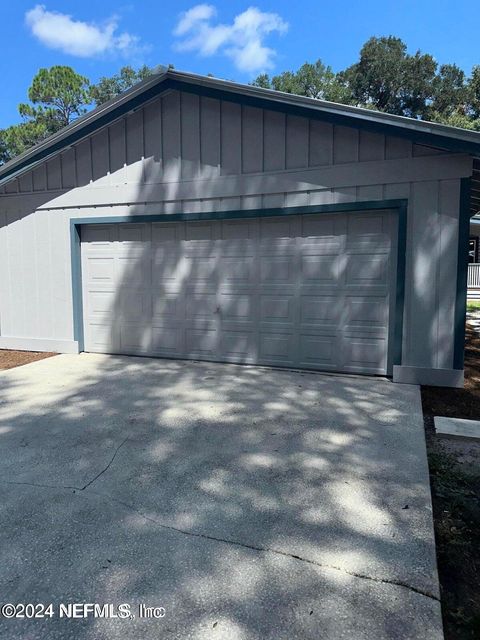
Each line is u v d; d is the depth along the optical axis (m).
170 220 6.50
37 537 2.32
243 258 6.30
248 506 2.62
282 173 5.84
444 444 3.67
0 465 3.21
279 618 1.76
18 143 30.97
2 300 7.73
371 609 1.81
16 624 1.75
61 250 7.22
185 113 6.27
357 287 5.73
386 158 5.33
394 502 2.66
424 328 5.31
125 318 7.05
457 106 38.66
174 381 5.52
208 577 2.00
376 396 4.88
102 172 6.83
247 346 6.38
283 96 5.42
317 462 3.22
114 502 2.67
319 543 2.25
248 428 3.92
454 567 2.12
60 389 5.21
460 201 5.07
